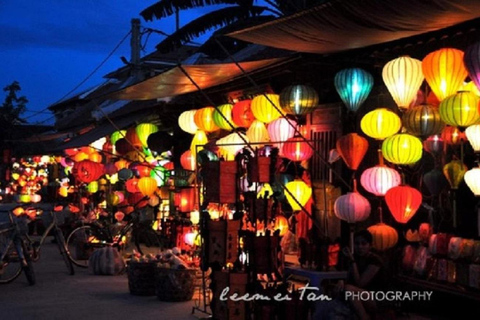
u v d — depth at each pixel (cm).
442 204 835
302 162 1030
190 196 1093
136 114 1562
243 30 709
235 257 744
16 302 910
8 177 3083
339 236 957
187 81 1062
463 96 650
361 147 803
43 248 1675
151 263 958
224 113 1059
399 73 704
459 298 770
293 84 896
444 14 617
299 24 680
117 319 800
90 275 1184
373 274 623
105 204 1936
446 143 785
